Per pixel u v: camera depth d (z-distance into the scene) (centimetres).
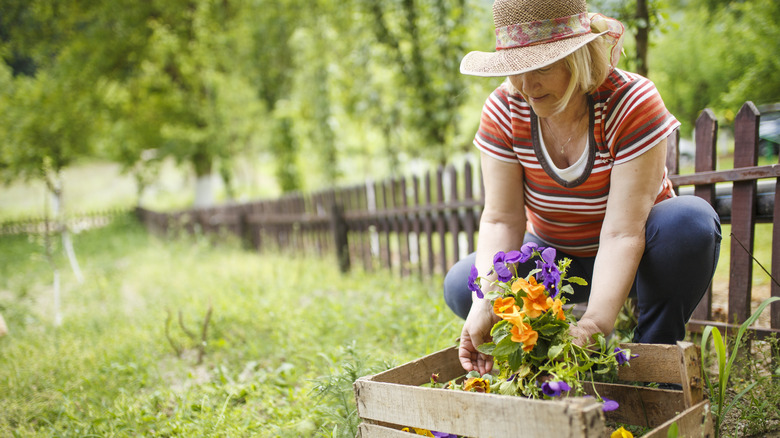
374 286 523
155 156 1633
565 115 176
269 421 242
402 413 154
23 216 1772
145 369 334
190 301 494
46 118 738
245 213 965
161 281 667
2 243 1354
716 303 319
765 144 859
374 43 727
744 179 243
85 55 1427
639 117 166
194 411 260
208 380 312
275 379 291
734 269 251
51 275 898
